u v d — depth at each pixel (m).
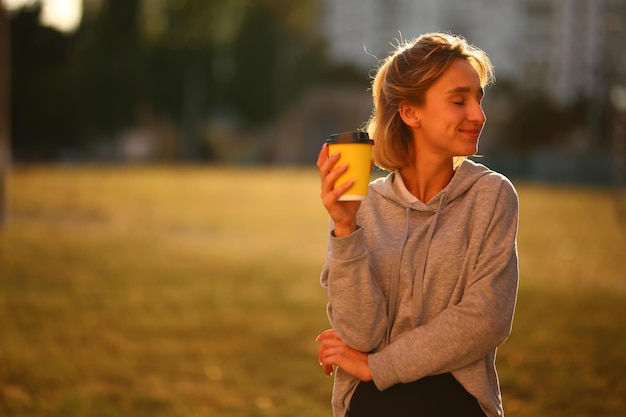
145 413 5.62
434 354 2.50
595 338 7.91
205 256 13.88
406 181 2.80
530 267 13.38
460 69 2.61
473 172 2.70
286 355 7.36
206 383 6.42
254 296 10.19
